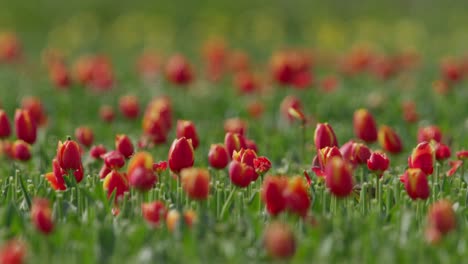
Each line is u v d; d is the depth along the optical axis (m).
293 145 9.91
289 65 13.21
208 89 16.08
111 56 24.44
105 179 6.13
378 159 6.19
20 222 5.45
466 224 5.68
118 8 34.44
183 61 14.19
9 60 18.89
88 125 11.49
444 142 9.53
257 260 5.00
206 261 4.86
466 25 32.31
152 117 8.43
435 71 19.70
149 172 5.54
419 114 12.54
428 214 5.68
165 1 35.19
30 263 4.80
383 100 13.73
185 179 5.34
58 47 26.98
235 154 6.22
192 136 7.14
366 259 4.88
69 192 6.24
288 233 4.38
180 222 5.13
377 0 36.81
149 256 4.79
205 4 34.94
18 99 14.43
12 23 32.22
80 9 34.19
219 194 5.96
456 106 13.36
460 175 7.21
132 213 5.79
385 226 5.61
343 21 33.84
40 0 35.03
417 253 4.96
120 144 6.91
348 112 13.30
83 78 14.66
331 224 5.38
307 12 34.62
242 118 12.76
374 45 28.23
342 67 19.06
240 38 30.30
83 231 5.31
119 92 15.42
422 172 5.59
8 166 8.02
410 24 31.44
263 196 5.28
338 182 5.33
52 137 10.43
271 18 33.19
